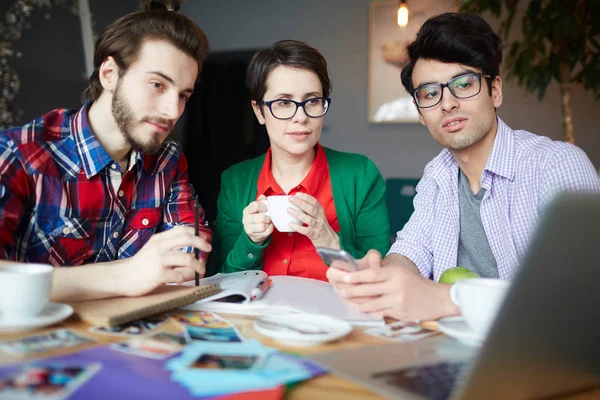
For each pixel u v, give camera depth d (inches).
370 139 183.2
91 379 22.0
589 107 158.9
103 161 52.8
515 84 164.9
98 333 29.5
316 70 63.2
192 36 51.4
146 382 21.9
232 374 23.3
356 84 183.8
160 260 36.9
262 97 65.4
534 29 113.0
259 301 38.5
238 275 46.8
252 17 195.6
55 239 51.2
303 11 189.2
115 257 56.1
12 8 152.3
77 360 24.3
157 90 50.6
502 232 56.4
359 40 182.5
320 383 23.9
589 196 18.6
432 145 176.1
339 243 57.4
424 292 36.0
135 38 50.1
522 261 18.6
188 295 35.8
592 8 108.3
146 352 25.8
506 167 55.1
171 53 50.0
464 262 60.3
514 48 118.1
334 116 186.9
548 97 163.2
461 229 60.2
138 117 50.8
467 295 29.6
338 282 37.6
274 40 193.5
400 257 56.3
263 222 55.9
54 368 23.0
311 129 64.1
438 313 35.5
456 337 29.6
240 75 204.2
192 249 55.6
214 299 38.2
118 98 51.2
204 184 213.5
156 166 59.5
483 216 57.3
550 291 19.6
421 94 56.2
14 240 49.6
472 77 53.4
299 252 65.8
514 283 18.7
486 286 29.0
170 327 31.4
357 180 70.0
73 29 171.9
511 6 119.6
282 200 53.7
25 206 49.7
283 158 67.4
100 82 53.7
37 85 159.8
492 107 55.4
